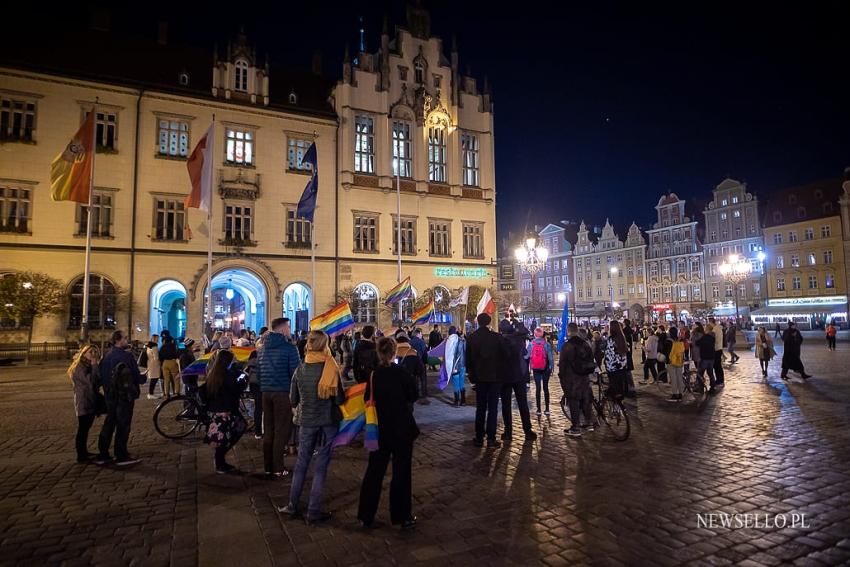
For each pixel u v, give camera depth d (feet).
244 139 114.93
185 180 108.17
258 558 16.70
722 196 241.55
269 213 115.14
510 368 32.14
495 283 138.00
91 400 29.32
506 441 32.42
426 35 136.77
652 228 261.24
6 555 17.21
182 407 36.65
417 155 131.54
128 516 20.77
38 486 24.73
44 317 95.35
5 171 95.50
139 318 102.17
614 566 15.70
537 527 18.75
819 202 221.46
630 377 44.57
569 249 296.30
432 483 24.22
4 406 48.44
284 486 24.56
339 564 16.21
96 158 101.50
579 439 32.53
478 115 143.23
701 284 242.78
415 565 16.03
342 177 121.70
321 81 136.26
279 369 26.30
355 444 32.83
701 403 45.11
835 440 30.73
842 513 19.54
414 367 38.86
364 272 123.03
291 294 123.54
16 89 97.09
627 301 267.59
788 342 60.44
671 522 18.93
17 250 94.84
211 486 24.68
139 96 105.60
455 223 135.44
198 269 107.34
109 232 101.65
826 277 213.66
